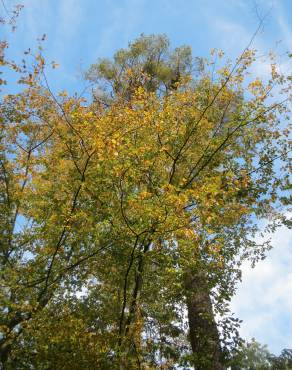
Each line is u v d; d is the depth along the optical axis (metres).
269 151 9.62
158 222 7.42
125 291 8.03
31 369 8.54
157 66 13.30
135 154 8.08
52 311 8.52
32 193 9.36
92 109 9.28
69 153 8.96
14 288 8.09
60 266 8.56
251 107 9.23
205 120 9.26
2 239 9.15
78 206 8.57
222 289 8.73
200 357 8.34
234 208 8.66
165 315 8.61
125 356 7.74
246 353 8.91
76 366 8.04
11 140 9.92
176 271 7.64
